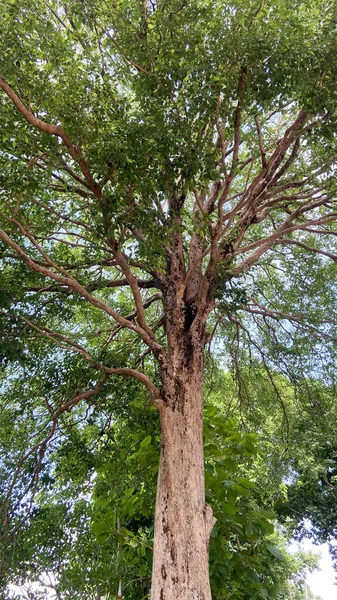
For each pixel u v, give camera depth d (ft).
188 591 19.54
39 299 29.86
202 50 21.59
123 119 22.50
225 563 24.17
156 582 20.29
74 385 30.40
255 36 20.97
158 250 24.18
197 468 23.02
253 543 25.68
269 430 44.75
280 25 21.35
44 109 22.63
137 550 26.94
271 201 31.40
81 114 21.98
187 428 24.00
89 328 37.19
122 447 31.63
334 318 38.93
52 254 31.73
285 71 21.13
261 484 42.78
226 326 39.68
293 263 40.93
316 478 54.13
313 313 38.52
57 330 33.63
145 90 23.16
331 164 26.94
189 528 21.11
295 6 22.99
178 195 30.48
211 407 28.78
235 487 24.79
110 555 30.48
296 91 22.06
